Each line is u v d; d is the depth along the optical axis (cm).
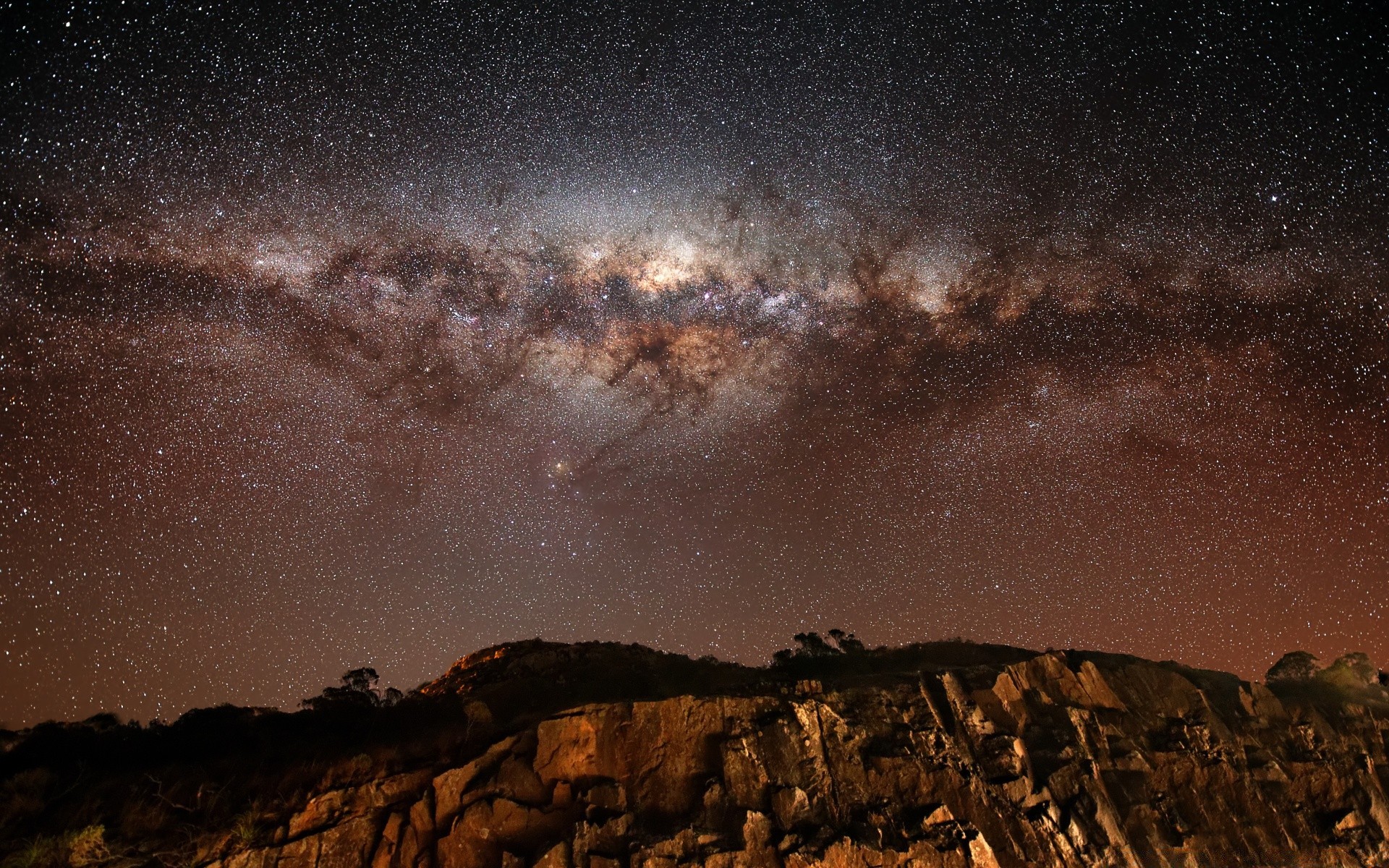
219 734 2061
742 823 1769
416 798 1759
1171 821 2100
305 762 1823
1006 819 1933
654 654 2844
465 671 2833
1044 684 2392
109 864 1538
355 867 1647
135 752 1969
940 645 2925
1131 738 2295
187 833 1616
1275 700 2500
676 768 1892
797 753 1938
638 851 1689
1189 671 2639
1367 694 2603
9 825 1611
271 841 1634
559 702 2298
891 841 1811
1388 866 2103
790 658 2897
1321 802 2245
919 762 1981
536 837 1719
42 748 1934
